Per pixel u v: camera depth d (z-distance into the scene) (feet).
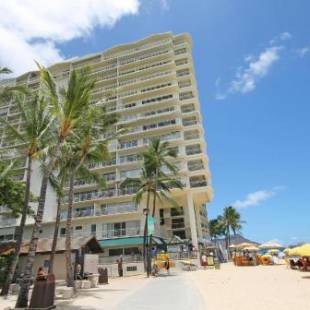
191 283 56.95
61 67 235.61
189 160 158.10
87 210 157.79
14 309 33.68
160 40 216.54
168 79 189.16
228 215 257.55
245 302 32.76
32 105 60.18
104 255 139.13
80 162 69.05
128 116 183.42
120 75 207.72
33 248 37.45
